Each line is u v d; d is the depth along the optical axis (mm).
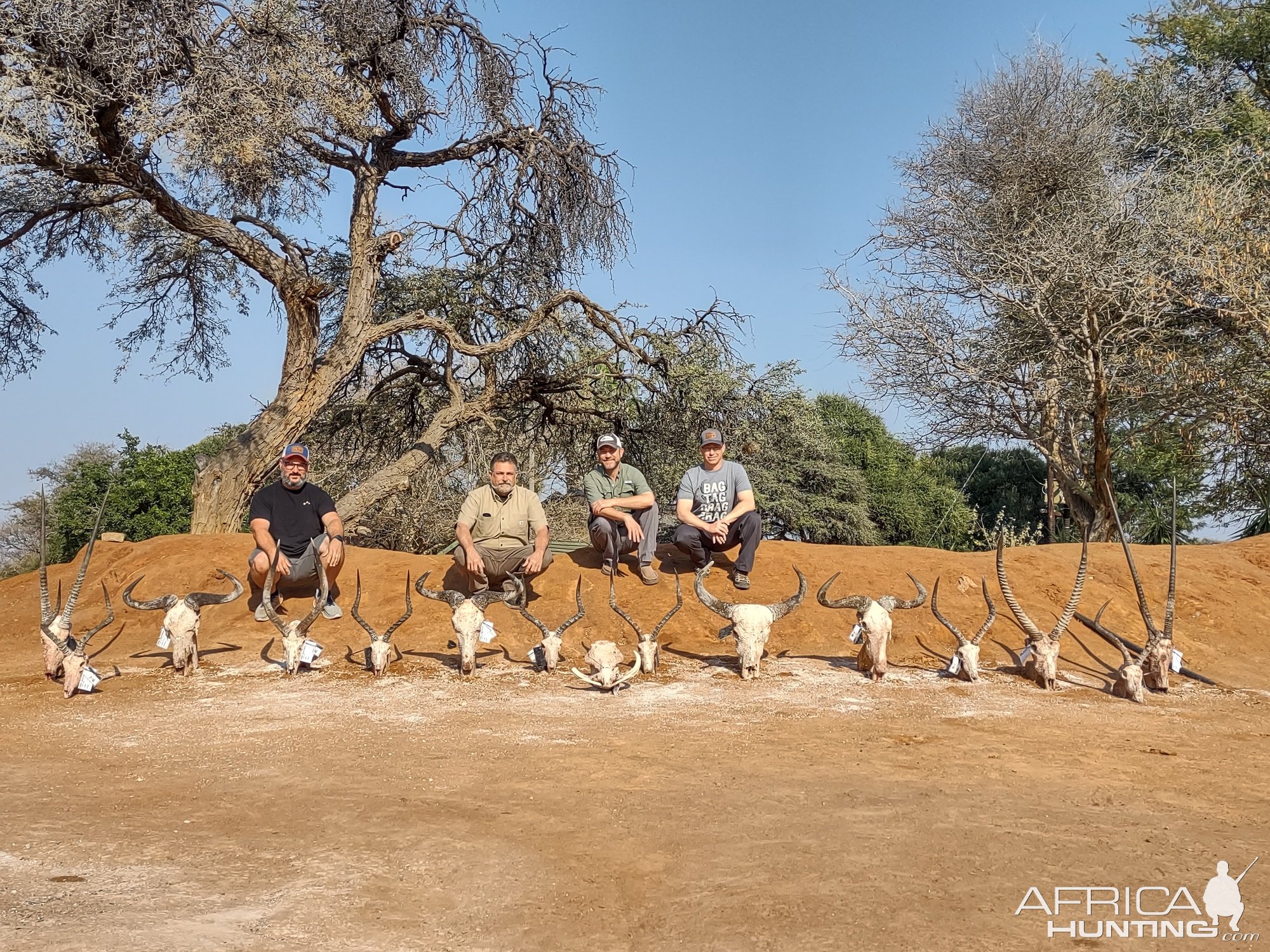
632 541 13094
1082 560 10570
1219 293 19922
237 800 6348
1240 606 13766
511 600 11250
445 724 8680
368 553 14680
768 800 6273
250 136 18750
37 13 16703
